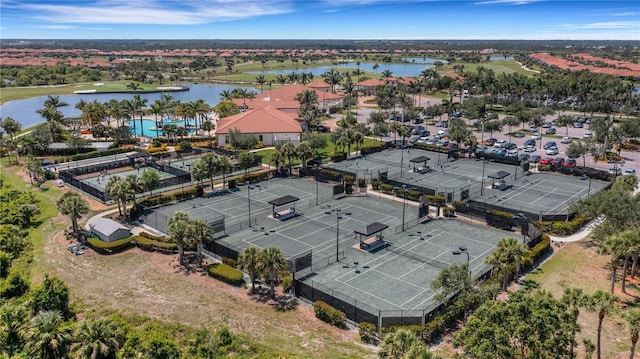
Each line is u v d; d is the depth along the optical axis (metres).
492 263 47.47
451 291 42.91
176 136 131.50
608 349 39.66
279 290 50.91
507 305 32.91
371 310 45.19
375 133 129.88
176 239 55.28
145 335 40.78
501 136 139.75
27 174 97.56
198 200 81.62
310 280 52.12
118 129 128.75
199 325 43.44
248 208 77.19
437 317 42.53
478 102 159.50
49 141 119.00
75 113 185.25
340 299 46.78
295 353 39.03
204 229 55.44
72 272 54.78
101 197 79.19
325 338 41.62
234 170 98.94
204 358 37.56
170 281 52.38
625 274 49.22
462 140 116.19
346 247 61.38
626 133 114.19
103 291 50.12
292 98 185.50
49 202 79.94
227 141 125.75
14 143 113.19
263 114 131.38
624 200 58.47
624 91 172.25
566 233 65.31
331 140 130.00
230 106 152.88
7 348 37.28
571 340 31.62
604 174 92.50
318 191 87.06
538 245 58.97
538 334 31.16
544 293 35.91
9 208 73.19
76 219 64.94
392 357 31.56
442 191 84.06
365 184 88.69
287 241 63.34
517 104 168.88
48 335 33.44
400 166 104.31
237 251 56.28
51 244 63.19
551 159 104.12
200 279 52.94
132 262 57.38
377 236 64.62
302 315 45.72
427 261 57.09
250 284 52.06
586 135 133.88
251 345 39.78
